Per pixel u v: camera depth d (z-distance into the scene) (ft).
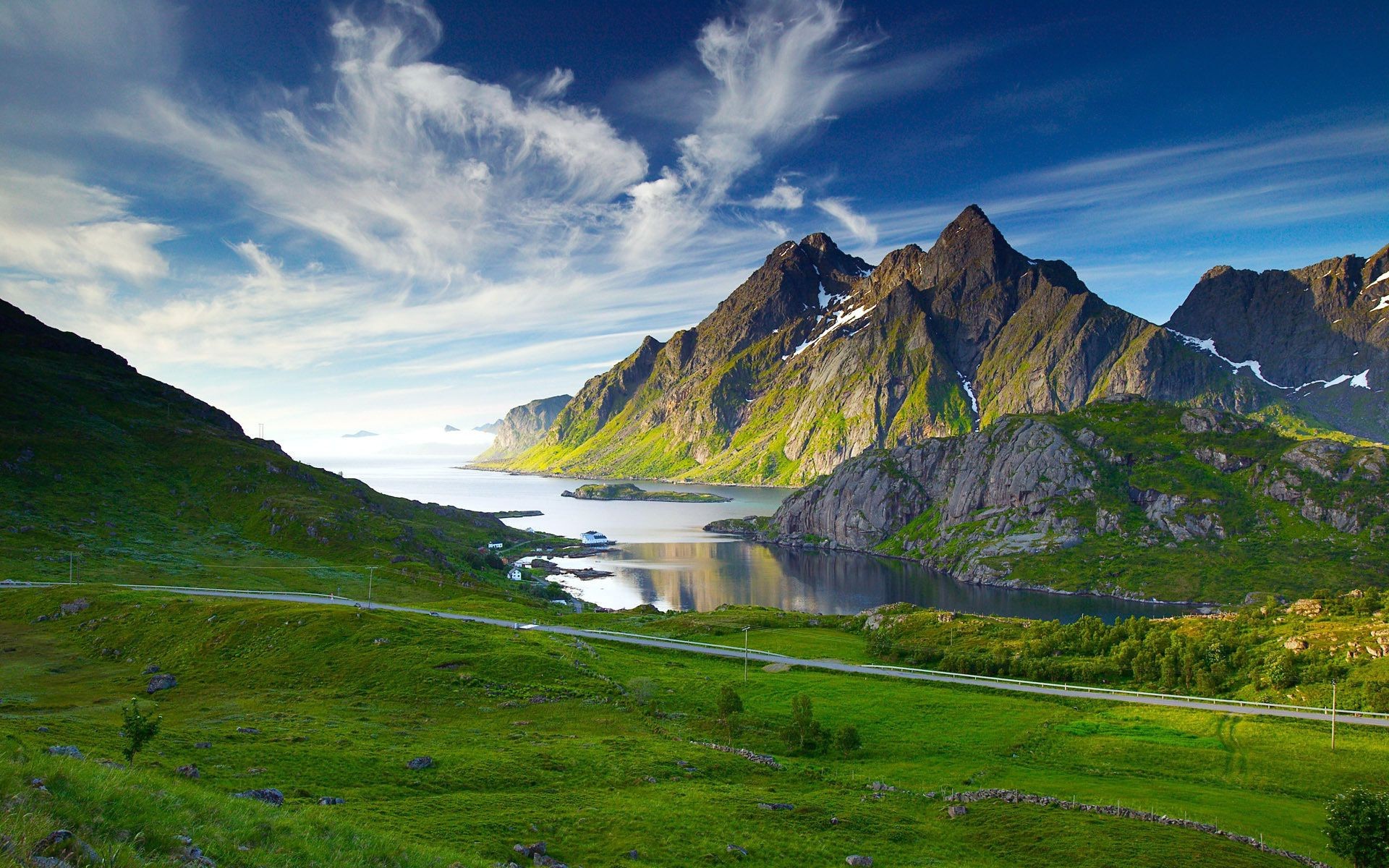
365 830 119.34
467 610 560.61
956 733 324.19
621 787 215.72
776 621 615.57
